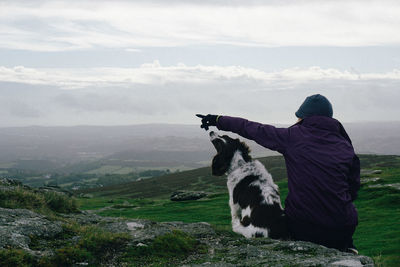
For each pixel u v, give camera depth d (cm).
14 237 333
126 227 412
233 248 350
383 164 4975
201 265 318
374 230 1205
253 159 390
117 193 5862
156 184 6281
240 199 380
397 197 1838
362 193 2134
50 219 391
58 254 319
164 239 361
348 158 317
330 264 291
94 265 324
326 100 338
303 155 322
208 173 6575
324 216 317
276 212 357
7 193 464
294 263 298
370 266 294
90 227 389
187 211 2238
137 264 328
